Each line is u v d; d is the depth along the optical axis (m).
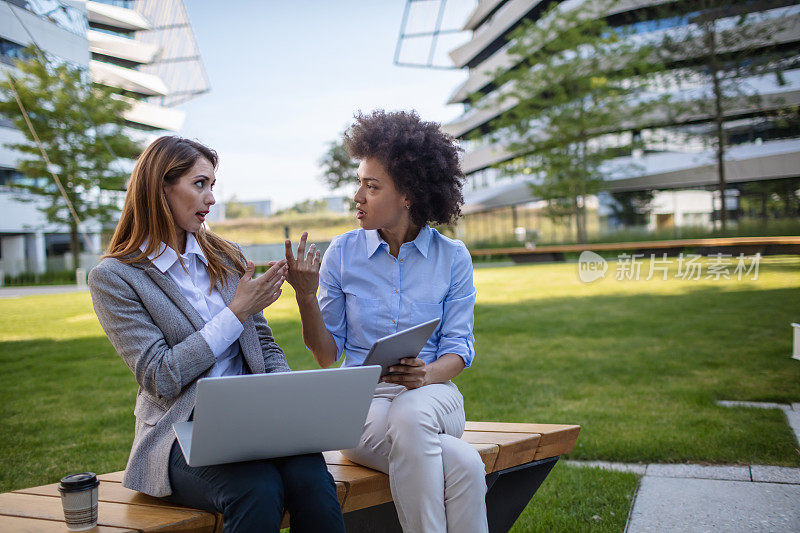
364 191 2.02
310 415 1.49
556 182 27.39
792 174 24.66
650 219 28.52
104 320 1.65
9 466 3.21
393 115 2.07
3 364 6.09
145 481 1.60
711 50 22.88
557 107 26.28
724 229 23.17
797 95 24.75
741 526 2.36
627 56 24.95
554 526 2.40
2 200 16.50
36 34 13.66
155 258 1.73
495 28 37.28
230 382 1.34
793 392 4.28
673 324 7.38
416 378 1.80
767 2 22.44
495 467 1.88
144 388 1.64
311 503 1.47
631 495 2.68
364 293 2.10
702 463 3.06
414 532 1.63
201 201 1.79
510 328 7.62
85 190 15.91
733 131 26.25
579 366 5.38
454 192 2.11
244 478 1.45
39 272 22.11
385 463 1.77
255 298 1.72
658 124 26.83
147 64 26.44
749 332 6.61
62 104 14.45
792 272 12.56
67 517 1.38
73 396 4.76
